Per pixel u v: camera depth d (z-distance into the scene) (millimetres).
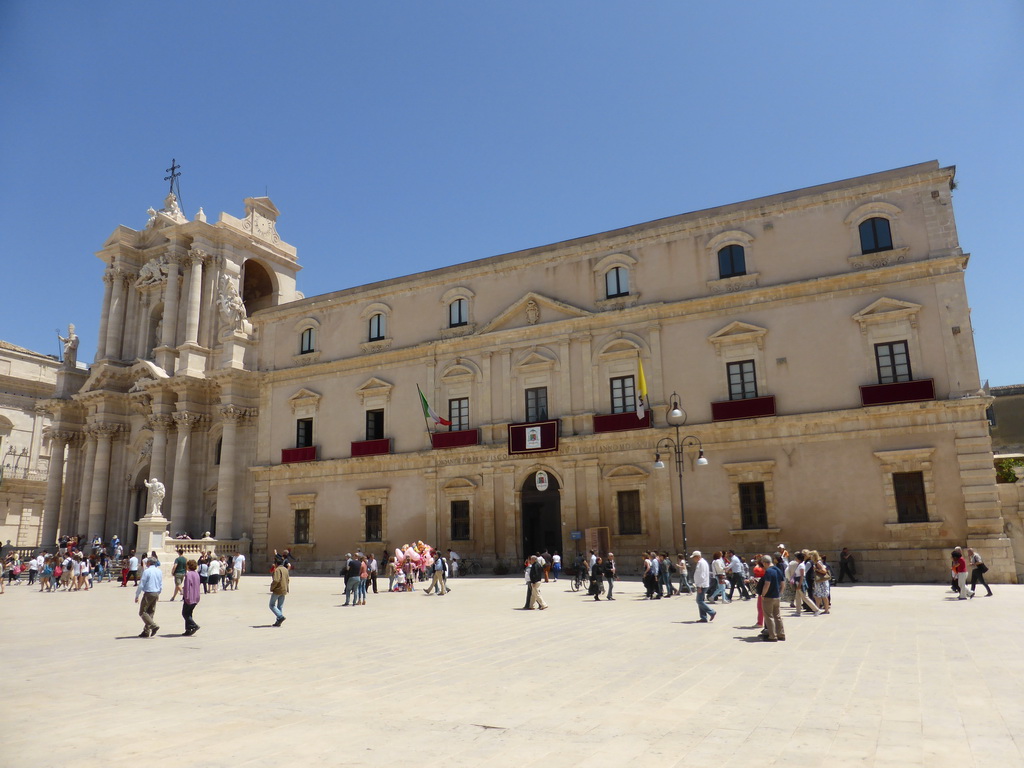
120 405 58812
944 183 33875
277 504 48312
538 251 42594
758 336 35906
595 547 36750
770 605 16312
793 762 7785
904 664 13188
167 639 18422
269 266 63594
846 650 14805
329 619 22406
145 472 57594
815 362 34781
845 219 35375
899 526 32062
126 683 12547
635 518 37531
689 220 38688
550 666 13625
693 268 38312
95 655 15789
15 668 14156
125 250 62031
